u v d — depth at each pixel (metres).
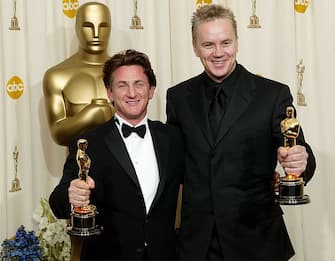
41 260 1.87
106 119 1.81
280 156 1.31
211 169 1.46
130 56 1.47
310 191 2.21
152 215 1.46
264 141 1.45
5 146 2.16
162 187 1.46
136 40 2.21
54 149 2.20
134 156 1.50
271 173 1.49
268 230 1.47
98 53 1.94
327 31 2.17
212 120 1.50
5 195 2.16
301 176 1.37
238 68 1.51
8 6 2.13
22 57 2.17
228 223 1.45
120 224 1.45
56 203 1.47
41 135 2.19
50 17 2.19
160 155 1.50
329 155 2.20
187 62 2.19
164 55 2.19
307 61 2.21
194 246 1.48
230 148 1.45
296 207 2.19
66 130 1.82
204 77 1.54
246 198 1.45
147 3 2.20
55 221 2.02
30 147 2.18
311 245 2.22
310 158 1.40
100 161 1.47
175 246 1.52
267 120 1.45
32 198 2.20
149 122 1.57
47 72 1.93
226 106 1.48
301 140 1.42
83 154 1.33
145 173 1.49
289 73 2.18
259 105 1.46
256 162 1.46
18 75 2.16
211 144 1.46
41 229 1.99
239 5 2.19
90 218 1.32
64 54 2.20
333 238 2.21
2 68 2.14
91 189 1.40
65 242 1.97
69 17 2.20
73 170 1.49
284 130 1.32
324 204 2.21
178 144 1.54
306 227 2.21
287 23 2.16
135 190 1.45
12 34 2.15
